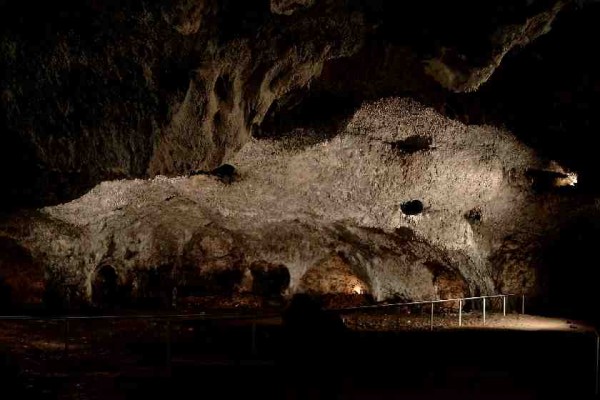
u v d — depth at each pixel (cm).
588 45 920
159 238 1390
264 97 682
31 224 1134
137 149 623
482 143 1107
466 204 1271
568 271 1441
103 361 760
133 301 1426
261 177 1118
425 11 665
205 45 565
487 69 684
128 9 512
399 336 1007
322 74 816
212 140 670
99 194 1097
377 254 1468
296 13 590
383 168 1122
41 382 643
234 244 1477
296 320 661
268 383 631
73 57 549
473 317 1307
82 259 1251
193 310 1367
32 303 1321
